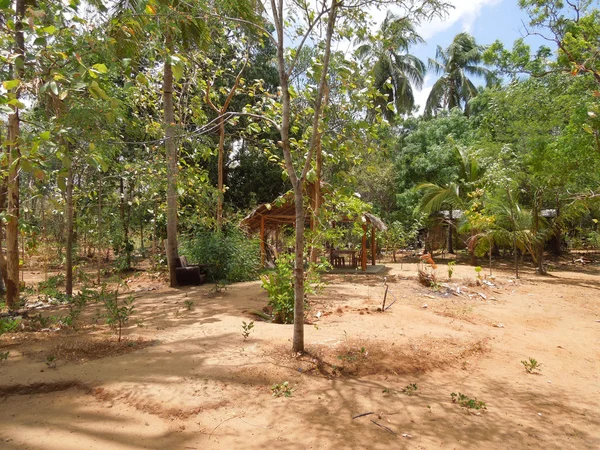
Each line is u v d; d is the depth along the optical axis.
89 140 5.17
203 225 13.43
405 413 3.94
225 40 12.91
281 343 5.48
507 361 5.90
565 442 3.64
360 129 5.68
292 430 3.54
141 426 3.47
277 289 7.00
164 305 8.21
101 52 4.68
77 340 5.52
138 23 5.10
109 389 4.03
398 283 12.23
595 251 27.72
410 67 26.92
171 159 9.81
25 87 4.20
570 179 15.16
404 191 24.75
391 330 6.45
